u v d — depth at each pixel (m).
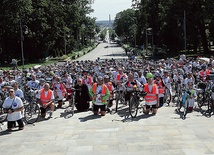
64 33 80.38
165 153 8.50
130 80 14.89
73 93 14.85
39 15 61.75
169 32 70.75
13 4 53.06
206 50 60.28
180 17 59.69
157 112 14.03
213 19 52.94
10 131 11.59
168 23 66.00
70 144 9.61
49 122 12.83
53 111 15.03
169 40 74.31
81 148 9.19
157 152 8.59
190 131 10.55
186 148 8.85
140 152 8.64
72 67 26.28
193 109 14.43
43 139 10.28
